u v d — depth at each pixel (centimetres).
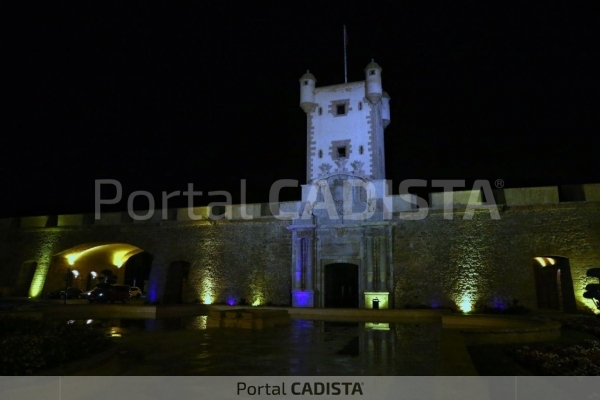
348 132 3362
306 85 3516
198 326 1919
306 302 3092
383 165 3519
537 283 3347
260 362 1077
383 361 1090
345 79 3584
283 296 3209
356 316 2589
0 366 727
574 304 2688
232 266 3388
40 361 766
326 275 3198
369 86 3325
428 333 1708
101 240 3809
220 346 1330
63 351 840
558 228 2792
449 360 923
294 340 1476
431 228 3036
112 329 1783
